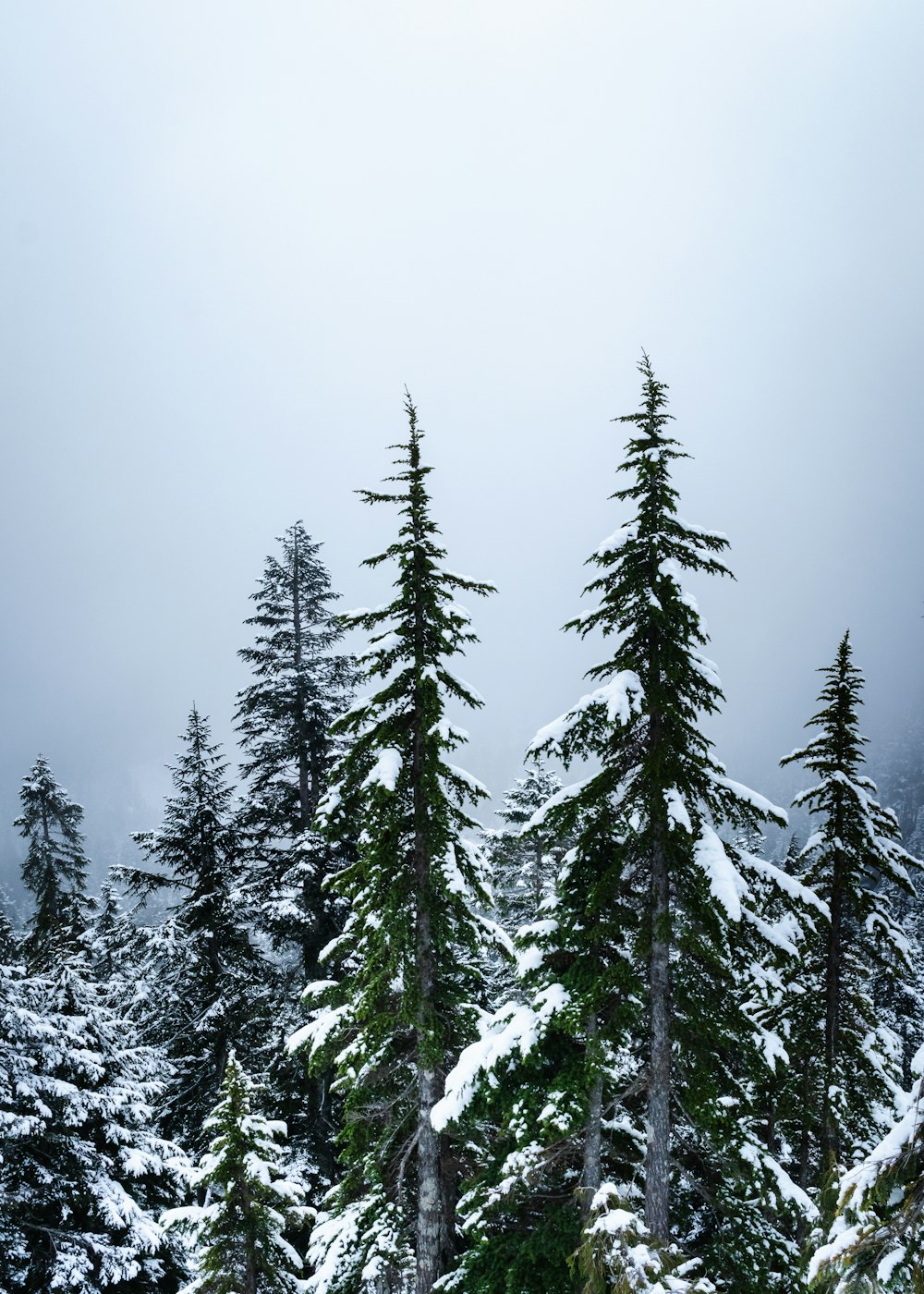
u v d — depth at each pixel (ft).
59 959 64.75
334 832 44.75
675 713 35.86
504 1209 39.37
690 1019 36.11
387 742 43.19
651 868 37.06
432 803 42.42
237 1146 45.34
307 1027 49.14
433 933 43.09
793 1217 38.68
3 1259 48.32
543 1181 40.91
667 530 37.11
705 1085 35.65
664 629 36.06
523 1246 38.01
